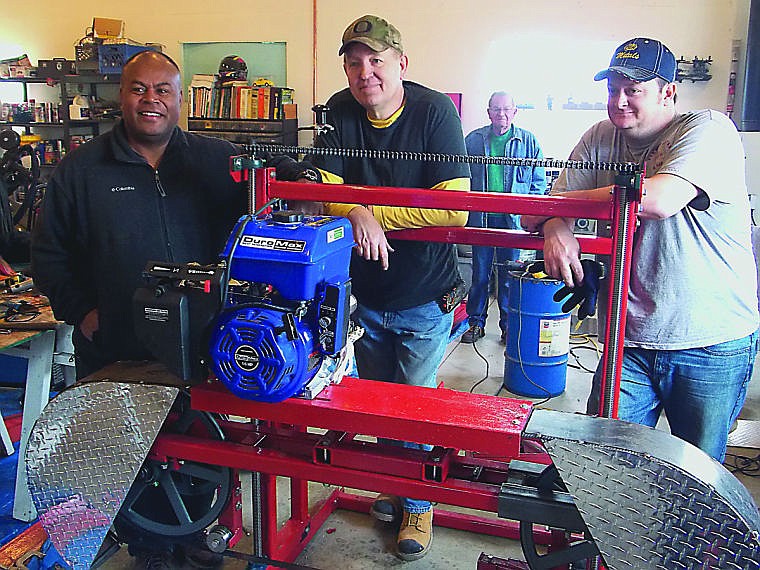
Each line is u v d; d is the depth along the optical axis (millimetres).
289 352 1412
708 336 1837
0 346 2301
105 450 1648
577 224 1722
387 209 1941
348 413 1482
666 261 1821
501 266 4754
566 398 3910
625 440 1346
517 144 4750
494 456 1522
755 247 3814
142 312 1473
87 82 6969
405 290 2211
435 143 2074
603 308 2033
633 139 1901
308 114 6793
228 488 1759
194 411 1719
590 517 1337
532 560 1481
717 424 1921
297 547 2336
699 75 5625
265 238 1444
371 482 1522
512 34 6082
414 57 6352
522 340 3873
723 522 1242
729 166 1708
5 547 2219
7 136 5176
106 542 2033
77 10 7309
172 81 2004
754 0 5305
